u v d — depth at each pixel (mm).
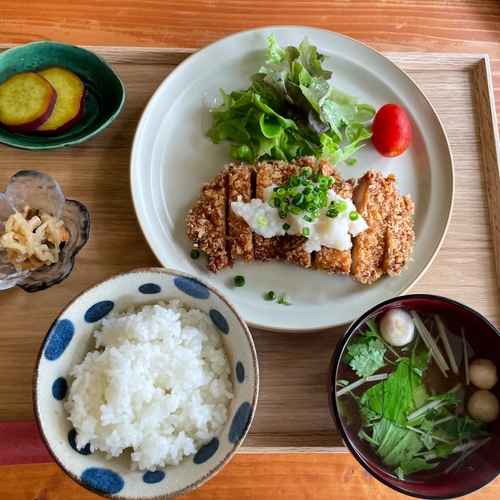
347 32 528
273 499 449
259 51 489
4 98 453
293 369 434
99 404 366
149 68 492
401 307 409
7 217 443
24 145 442
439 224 470
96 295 368
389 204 462
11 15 506
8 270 434
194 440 375
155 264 450
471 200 489
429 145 486
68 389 371
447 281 467
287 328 426
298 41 491
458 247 475
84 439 353
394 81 493
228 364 390
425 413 399
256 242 453
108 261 447
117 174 465
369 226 456
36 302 433
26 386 420
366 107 487
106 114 472
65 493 440
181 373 373
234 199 455
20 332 427
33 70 477
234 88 492
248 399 356
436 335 413
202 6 520
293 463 456
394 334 403
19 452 414
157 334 380
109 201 459
